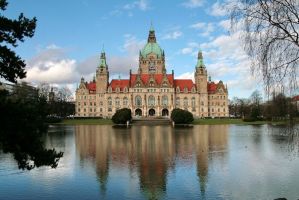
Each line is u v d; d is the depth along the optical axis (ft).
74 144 250.78
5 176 142.20
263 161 173.17
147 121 606.55
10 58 79.87
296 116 103.65
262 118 603.26
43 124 82.38
